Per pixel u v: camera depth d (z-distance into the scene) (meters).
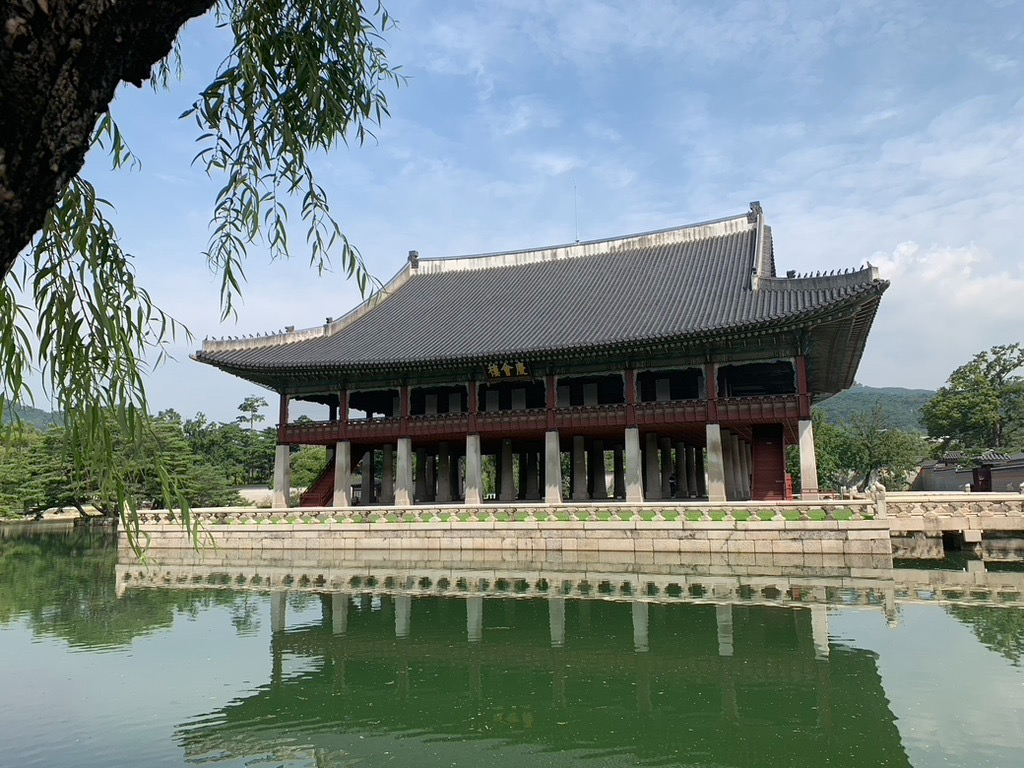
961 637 18.33
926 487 88.38
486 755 12.09
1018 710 12.99
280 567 36.09
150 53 4.02
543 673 16.75
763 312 37.88
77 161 3.63
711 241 52.97
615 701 14.66
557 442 42.91
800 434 37.47
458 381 45.78
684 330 38.41
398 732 13.16
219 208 6.82
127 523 5.55
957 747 11.43
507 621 22.28
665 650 18.30
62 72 3.30
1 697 15.20
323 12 6.94
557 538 34.47
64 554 45.28
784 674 15.88
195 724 13.59
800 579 28.05
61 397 5.27
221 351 49.03
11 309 5.27
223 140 6.81
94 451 5.34
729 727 13.00
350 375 47.94
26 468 58.28
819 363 45.78
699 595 25.52
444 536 36.50
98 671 17.19
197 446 84.06
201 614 24.22
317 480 51.66
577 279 53.78
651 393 46.91
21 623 23.02
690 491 60.84
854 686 14.78
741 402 38.97
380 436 46.88
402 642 19.89
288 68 6.92
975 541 32.22
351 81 7.23
